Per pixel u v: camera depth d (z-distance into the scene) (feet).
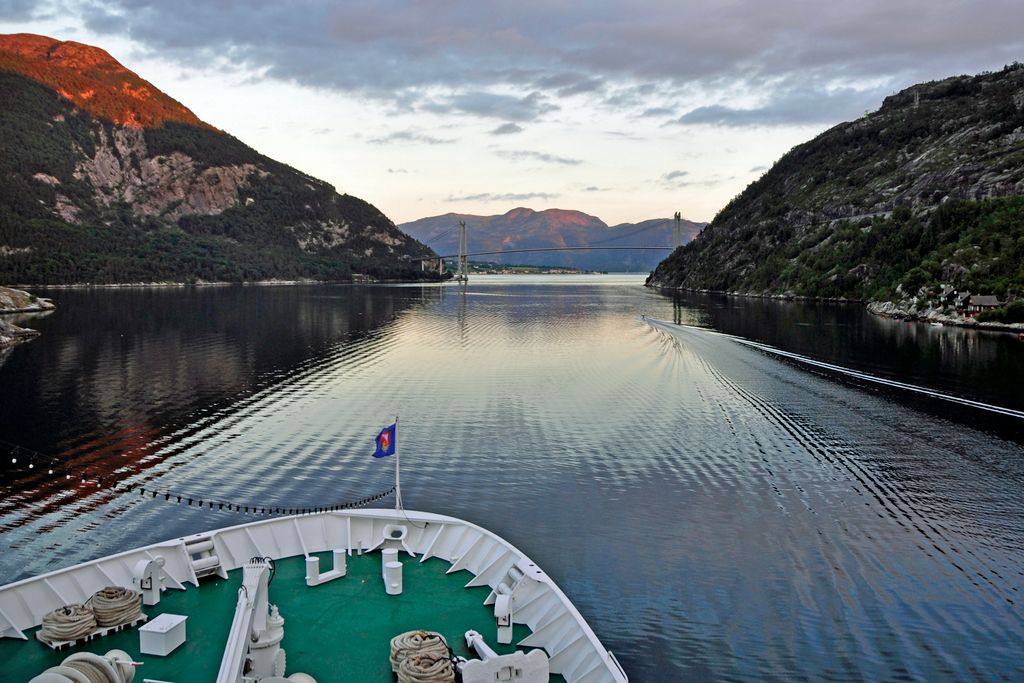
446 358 290.15
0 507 122.93
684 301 652.48
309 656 62.03
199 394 215.31
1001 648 80.18
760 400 207.10
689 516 118.42
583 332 388.57
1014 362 266.77
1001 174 600.39
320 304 602.85
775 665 77.82
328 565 77.77
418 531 82.69
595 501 125.49
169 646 60.49
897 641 81.87
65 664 49.29
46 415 187.83
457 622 67.87
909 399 207.10
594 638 62.44
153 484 134.41
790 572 98.53
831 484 133.59
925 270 468.34
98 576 69.87
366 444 160.15
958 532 111.04
